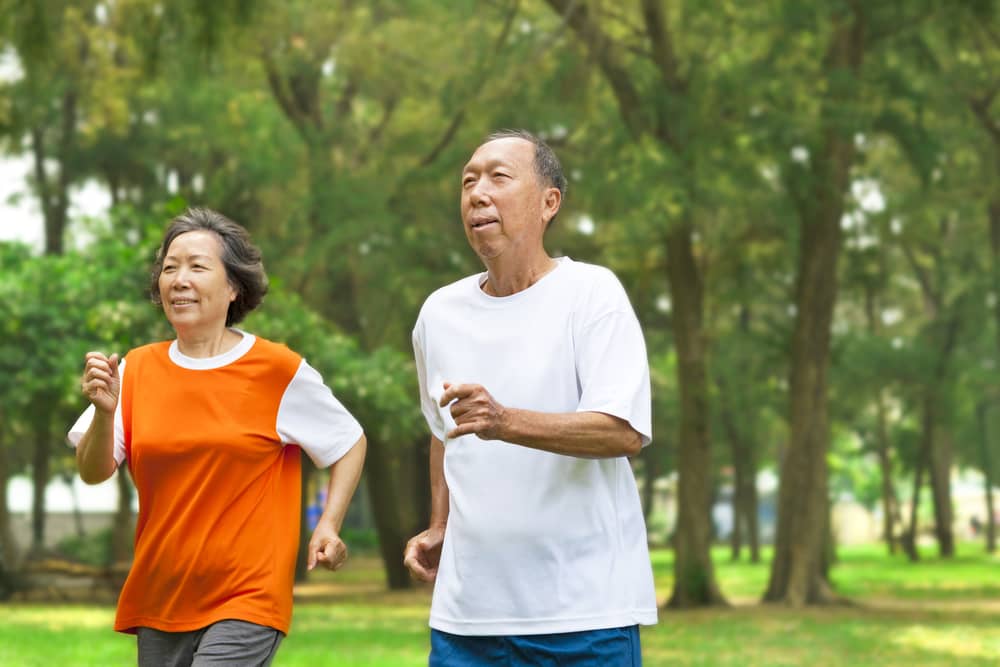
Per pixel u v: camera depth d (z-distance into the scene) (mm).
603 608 3576
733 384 31141
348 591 25750
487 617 3602
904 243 28641
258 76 22906
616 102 21391
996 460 47594
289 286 23938
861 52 20422
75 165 29516
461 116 21047
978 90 23328
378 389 19719
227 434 4043
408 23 22766
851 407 38188
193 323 4141
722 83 18609
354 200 21094
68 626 15250
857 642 14219
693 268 21672
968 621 17859
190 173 29812
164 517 4043
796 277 23750
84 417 4277
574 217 23500
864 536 73562
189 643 4039
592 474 3629
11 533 22172
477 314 3770
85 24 24562
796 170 19500
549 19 20922
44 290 19469
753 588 27703
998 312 34219
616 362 3598
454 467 3730
